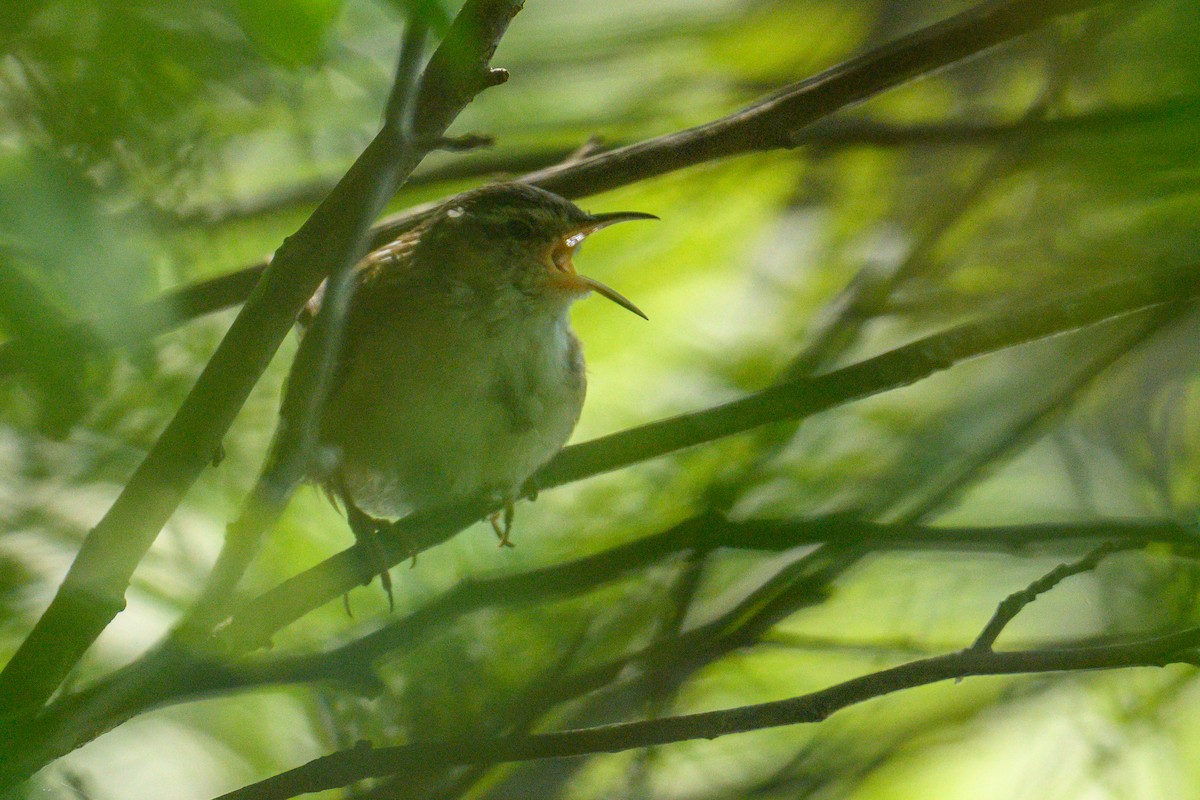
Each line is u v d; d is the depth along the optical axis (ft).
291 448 16.85
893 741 29.58
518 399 26.45
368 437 26.07
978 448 29.04
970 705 30.91
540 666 24.18
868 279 33.73
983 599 28.71
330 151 28.30
